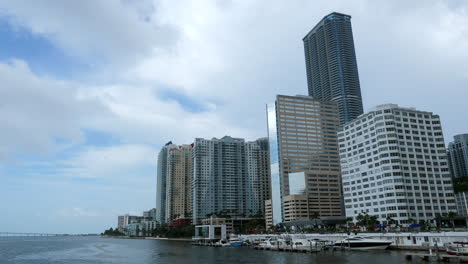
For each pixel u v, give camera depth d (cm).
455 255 9369
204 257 13875
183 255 15225
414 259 9844
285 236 19388
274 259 11919
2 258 15312
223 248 19100
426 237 12144
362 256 11219
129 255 16162
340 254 12206
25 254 17600
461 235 11175
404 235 12800
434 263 9038
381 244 13000
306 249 13875
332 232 18575
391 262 9500
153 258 14288
